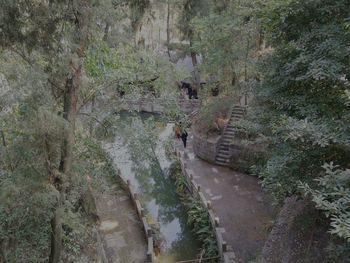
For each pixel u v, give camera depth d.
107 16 6.55
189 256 11.39
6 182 5.29
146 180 17.00
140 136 8.48
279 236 8.41
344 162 6.48
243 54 14.17
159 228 12.68
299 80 6.84
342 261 5.66
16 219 5.97
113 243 11.22
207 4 19.88
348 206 4.21
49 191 5.67
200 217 12.34
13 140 5.94
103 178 10.11
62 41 6.09
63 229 8.49
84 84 7.40
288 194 7.67
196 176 15.18
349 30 6.27
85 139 8.55
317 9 6.59
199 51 15.83
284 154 6.73
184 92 26.02
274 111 7.61
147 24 20.05
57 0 5.87
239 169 15.31
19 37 5.70
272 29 7.56
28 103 5.17
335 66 5.91
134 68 8.88
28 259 6.54
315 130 5.51
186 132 18.14
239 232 10.92
